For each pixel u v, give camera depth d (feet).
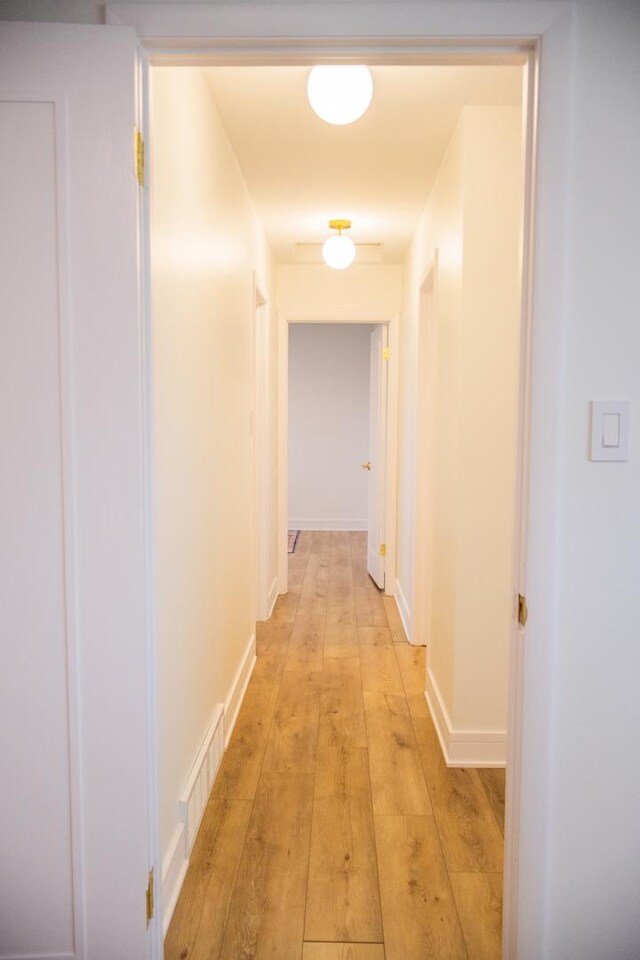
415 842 7.34
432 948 5.84
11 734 4.94
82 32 4.57
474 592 8.91
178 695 6.68
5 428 4.77
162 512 5.99
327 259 13.32
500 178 8.56
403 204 12.46
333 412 26.22
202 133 7.67
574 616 4.96
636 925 5.15
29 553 4.84
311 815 7.86
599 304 4.78
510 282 8.63
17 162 4.62
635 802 5.08
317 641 14.17
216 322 8.64
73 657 4.89
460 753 9.02
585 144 4.70
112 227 4.65
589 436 4.85
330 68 7.18
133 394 4.74
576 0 4.63
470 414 8.75
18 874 5.02
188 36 4.67
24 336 4.71
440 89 8.07
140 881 5.02
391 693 11.49
